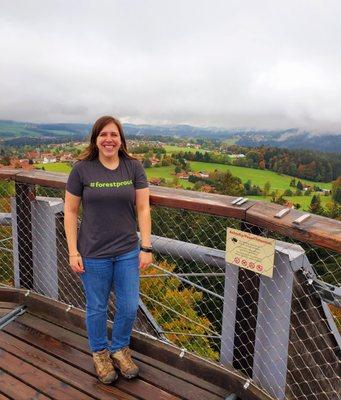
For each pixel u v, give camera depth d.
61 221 3.25
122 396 2.34
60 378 2.48
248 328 2.26
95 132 2.24
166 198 2.33
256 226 2.03
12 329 3.00
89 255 2.34
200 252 2.46
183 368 2.54
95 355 2.50
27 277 3.34
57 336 2.91
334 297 1.94
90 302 2.43
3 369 2.56
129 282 2.39
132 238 2.38
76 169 2.30
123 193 2.28
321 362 2.26
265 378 2.26
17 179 3.01
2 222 3.39
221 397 2.33
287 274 2.03
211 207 2.12
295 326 2.11
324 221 1.79
